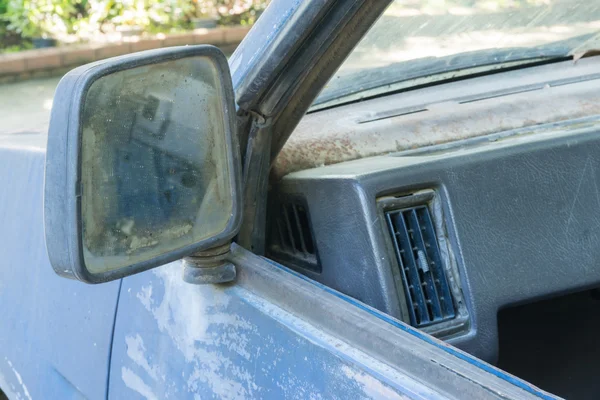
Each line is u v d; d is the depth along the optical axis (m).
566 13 2.15
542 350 1.86
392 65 2.01
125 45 9.52
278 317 1.28
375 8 1.32
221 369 1.36
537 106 1.87
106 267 1.16
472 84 2.07
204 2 10.64
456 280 1.51
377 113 1.86
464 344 1.49
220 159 1.29
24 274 2.01
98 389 1.70
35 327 1.95
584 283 1.59
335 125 1.80
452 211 1.51
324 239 1.52
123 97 1.16
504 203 1.55
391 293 1.43
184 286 1.46
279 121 1.45
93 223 1.14
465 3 2.07
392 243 1.46
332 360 1.17
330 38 1.29
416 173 1.50
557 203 1.59
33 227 1.96
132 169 1.18
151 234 1.21
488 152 1.57
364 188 1.45
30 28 10.07
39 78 9.19
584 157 1.62
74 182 1.11
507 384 1.01
